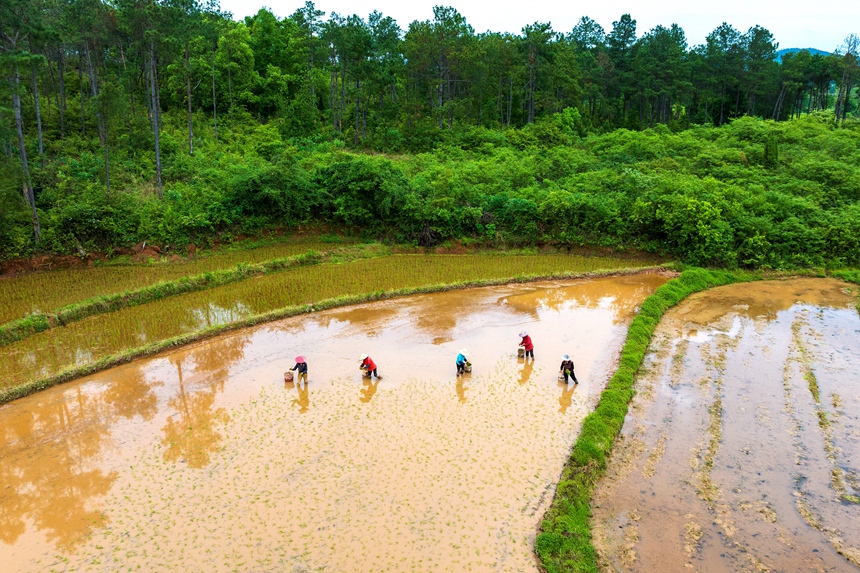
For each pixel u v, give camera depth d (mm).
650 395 23297
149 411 21703
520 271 41062
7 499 16766
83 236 38156
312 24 74438
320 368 25344
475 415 21359
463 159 60094
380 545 14781
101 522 15789
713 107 96938
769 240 43625
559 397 22781
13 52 34812
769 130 65625
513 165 55656
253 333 29406
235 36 67438
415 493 16844
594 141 69250
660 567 14344
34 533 15406
